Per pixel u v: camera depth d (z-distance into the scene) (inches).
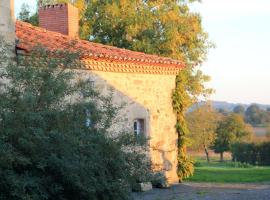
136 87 793.6
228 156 2524.6
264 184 892.0
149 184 765.9
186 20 1296.8
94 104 400.2
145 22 1248.2
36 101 358.3
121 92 759.7
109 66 729.6
